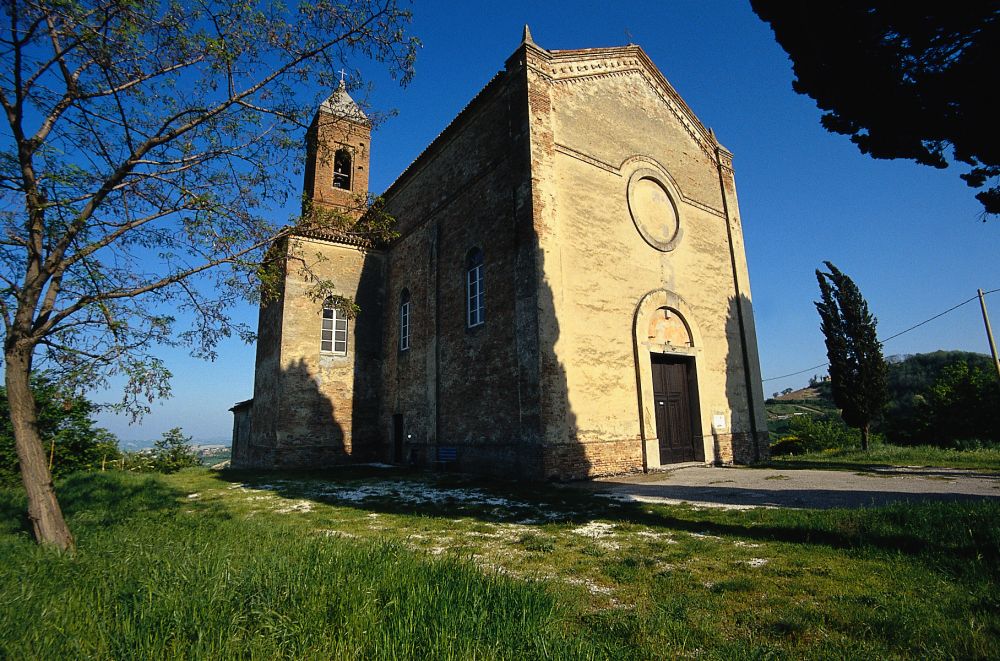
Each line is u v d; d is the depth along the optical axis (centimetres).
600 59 1630
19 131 606
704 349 1681
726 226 1930
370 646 300
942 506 642
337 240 2138
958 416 2406
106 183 647
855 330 2262
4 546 595
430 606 345
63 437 1639
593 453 1289
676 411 1581
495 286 1445
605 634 350
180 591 363
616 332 1433
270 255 827
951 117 688
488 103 1588
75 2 559
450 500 1017
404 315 2039
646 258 1584
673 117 1856
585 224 1437
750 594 432
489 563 557
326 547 517
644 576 490
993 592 404
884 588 430
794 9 715
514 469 1282
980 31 635
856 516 648
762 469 1473
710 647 333
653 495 981
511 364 1338
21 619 347
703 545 590
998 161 696
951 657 308
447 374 1648
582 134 1511
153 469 2419
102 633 317
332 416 2034
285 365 1973
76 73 642
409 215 2073
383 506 971
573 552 595
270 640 304
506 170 1454
